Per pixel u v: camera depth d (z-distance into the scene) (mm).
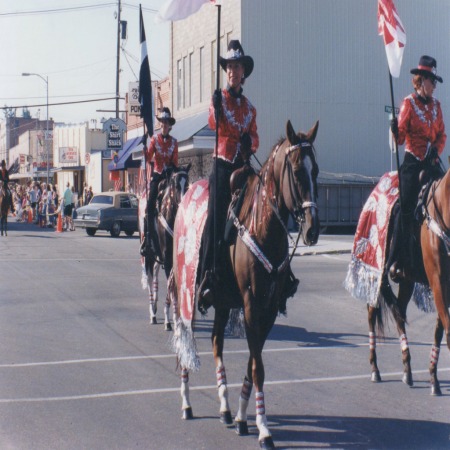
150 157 11414
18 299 13852
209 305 6973
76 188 64438
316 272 18109
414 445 6172
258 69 32469
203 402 7438
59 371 8625
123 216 32312
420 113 8078
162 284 16359
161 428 6625
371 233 8609
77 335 10711
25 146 89625
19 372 8570
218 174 6883
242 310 7273
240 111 7043
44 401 7418
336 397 7609
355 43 33719
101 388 7910
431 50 34906
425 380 8289
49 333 10828
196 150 32500
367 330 11211
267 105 32656
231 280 6691
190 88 37656
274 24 32500
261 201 6254
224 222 6734
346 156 33938
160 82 42156
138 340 10406
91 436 6387
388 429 6586
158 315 12414
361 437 6371
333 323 11766
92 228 32250
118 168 41688
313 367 8898
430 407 7254
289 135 5984
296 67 32938
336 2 33281
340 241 26625
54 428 6590
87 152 62656
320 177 32219
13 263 19984
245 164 6785
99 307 13078
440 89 35156
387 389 7918
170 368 8820
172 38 39688
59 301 13664
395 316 8266
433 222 7301
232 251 6477
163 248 10820
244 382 6504
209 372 8648
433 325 11641
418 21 34656
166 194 10773
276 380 8289
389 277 8430
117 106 43594
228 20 33125
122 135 42188
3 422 6746
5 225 31578
